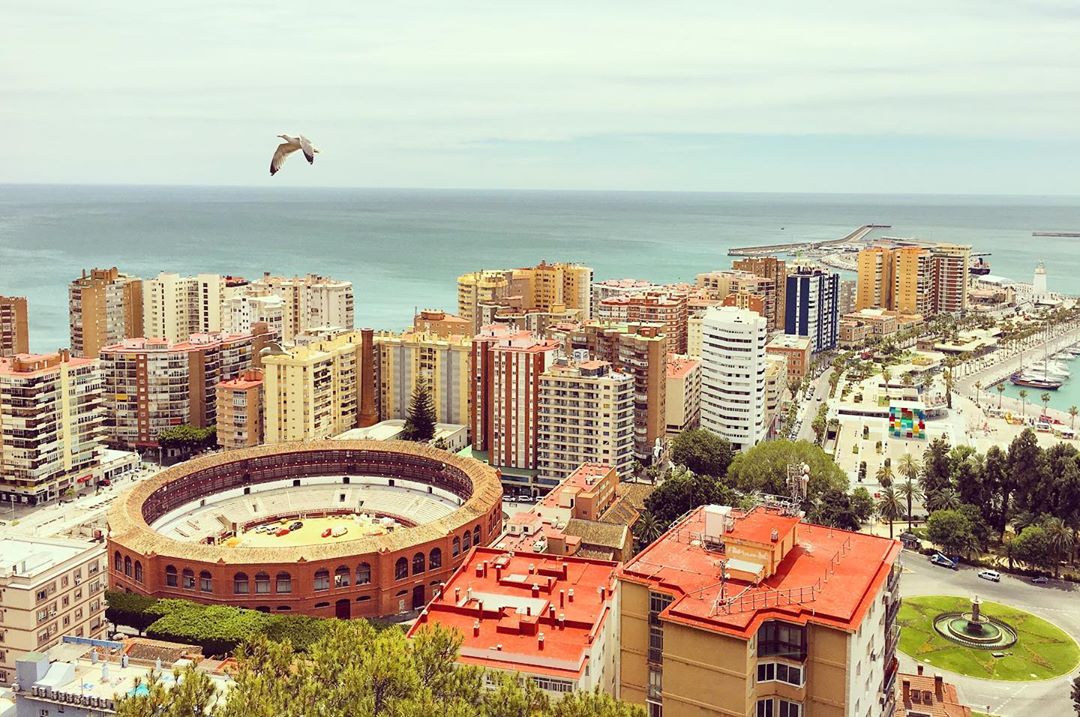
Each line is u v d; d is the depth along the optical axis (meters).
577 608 142.75
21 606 173.38
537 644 131.75
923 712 150.00
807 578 116.25
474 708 88.69
